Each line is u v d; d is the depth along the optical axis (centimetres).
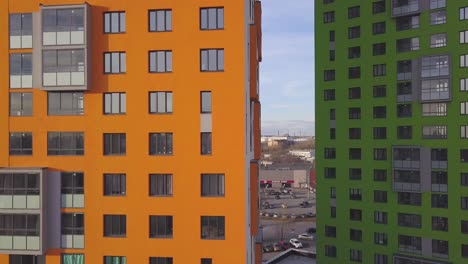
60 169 3123
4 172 3044
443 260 5209
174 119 3061
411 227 5469
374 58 5822
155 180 3095
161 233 3078
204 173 3036
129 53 3095
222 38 3034
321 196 6303
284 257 7100
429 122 5356
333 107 6200
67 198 3123
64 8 3038
